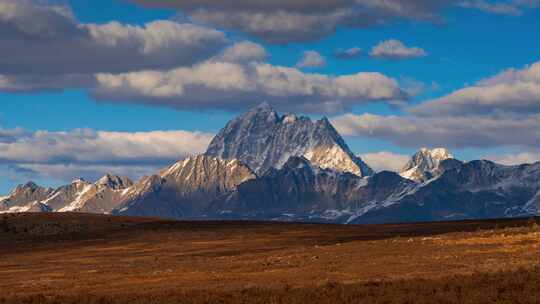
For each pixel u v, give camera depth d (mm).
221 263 108250
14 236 196625
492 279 68812
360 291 65438
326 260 99812
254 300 63312
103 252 160250
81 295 74375
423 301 58531
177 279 90000
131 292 77438
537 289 62375
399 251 104500
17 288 90562
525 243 100625
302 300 62375
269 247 150375
